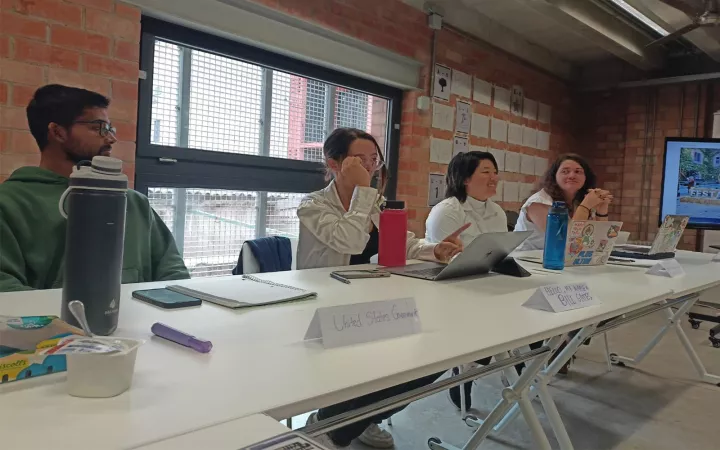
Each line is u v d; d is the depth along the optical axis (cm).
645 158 512
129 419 49
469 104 423
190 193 289
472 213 249
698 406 235
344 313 78
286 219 340
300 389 58
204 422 49
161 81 266
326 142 193
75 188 69
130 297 99
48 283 141
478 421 205
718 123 456
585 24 377
